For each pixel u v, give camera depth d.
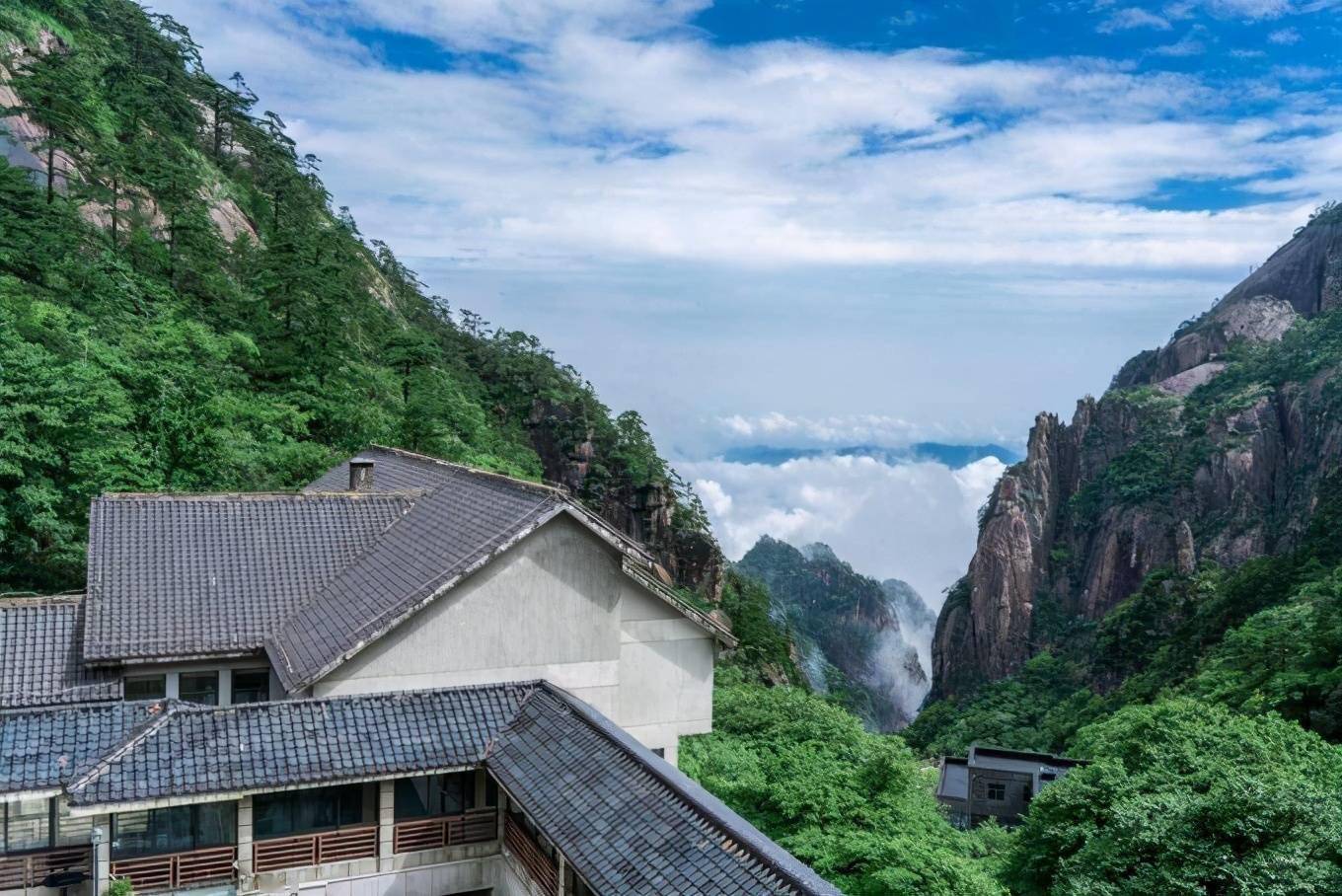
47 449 32.69
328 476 37.53
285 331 62.28
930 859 26.55
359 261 112.25
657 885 13.12
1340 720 51.25
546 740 18.17
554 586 21.58
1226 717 41.59
